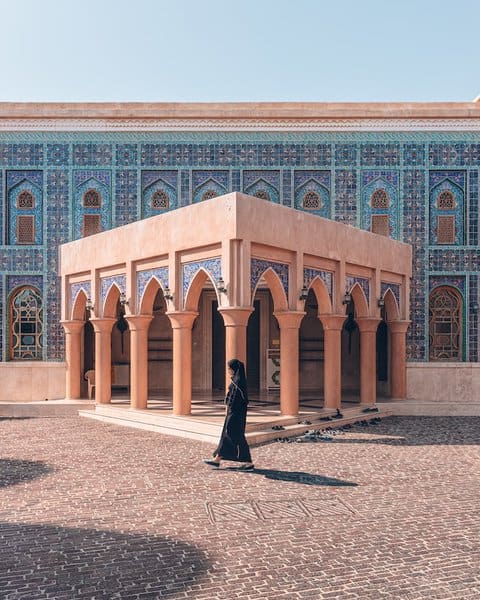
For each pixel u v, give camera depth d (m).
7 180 15.60
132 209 15.53
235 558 4.90
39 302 15.53
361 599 4.17
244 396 8.14
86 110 15.47
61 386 15.26
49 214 15.52
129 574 4.59
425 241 15.56
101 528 5.64
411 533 5.51
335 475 7.76
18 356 15.47
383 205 15.64
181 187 15.54
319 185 15.66
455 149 15.64
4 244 15.50
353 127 15.62
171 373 16.92
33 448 9.57
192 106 15.62
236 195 10.16
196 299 11.41
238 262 10.24
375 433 11.16
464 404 14.14
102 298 13.55
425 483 7.36
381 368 16.25
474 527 5.69
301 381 17.00
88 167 15.56
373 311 13.78
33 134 15.58
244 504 6.41
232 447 8.01
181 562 4.82
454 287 15.58
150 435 10.81
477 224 15.56
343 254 12.66
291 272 11.42
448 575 4.57
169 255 11.53
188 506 6.35
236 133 15.59
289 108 15.70
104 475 7.72
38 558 4.90
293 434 10.71
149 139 15.59
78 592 4.28
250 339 16.89
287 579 4.50
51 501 6.54
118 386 16.77
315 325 17.11
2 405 13.77
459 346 15.59
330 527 5.68
